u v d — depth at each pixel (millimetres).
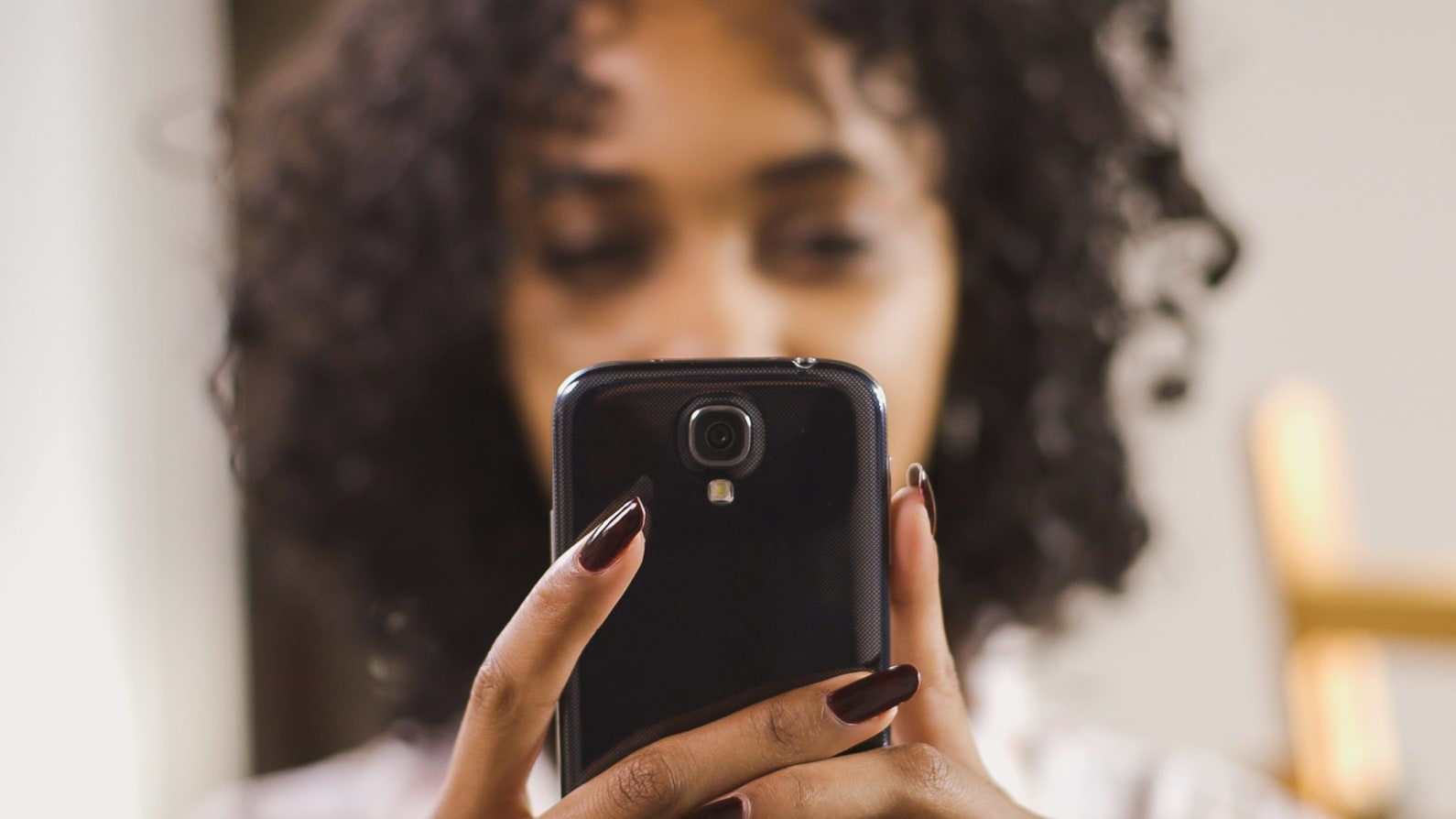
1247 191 1746
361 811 1050
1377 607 1064
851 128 778
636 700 425
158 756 1707
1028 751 1055
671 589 428
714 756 389
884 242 798
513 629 394
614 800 385
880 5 767
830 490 432
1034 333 906
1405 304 1707
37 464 1556
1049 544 945
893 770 393
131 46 1709
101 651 1626
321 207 996
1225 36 1734
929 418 856
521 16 797
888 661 428
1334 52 1729
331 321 954
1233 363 1732
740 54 764
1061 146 913
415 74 881
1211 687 1724
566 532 430
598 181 772
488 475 936
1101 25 984
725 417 431
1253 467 1145
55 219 1590
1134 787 1019
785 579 428
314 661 1812
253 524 1072
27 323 1549
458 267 835
